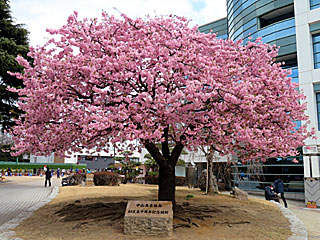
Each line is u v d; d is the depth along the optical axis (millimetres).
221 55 8172
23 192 15977
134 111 6168
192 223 7004
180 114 6430
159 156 8102
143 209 6188
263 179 21594
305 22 19375
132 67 6828
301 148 19828
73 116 7348
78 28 7562
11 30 23094
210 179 15375
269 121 8000
